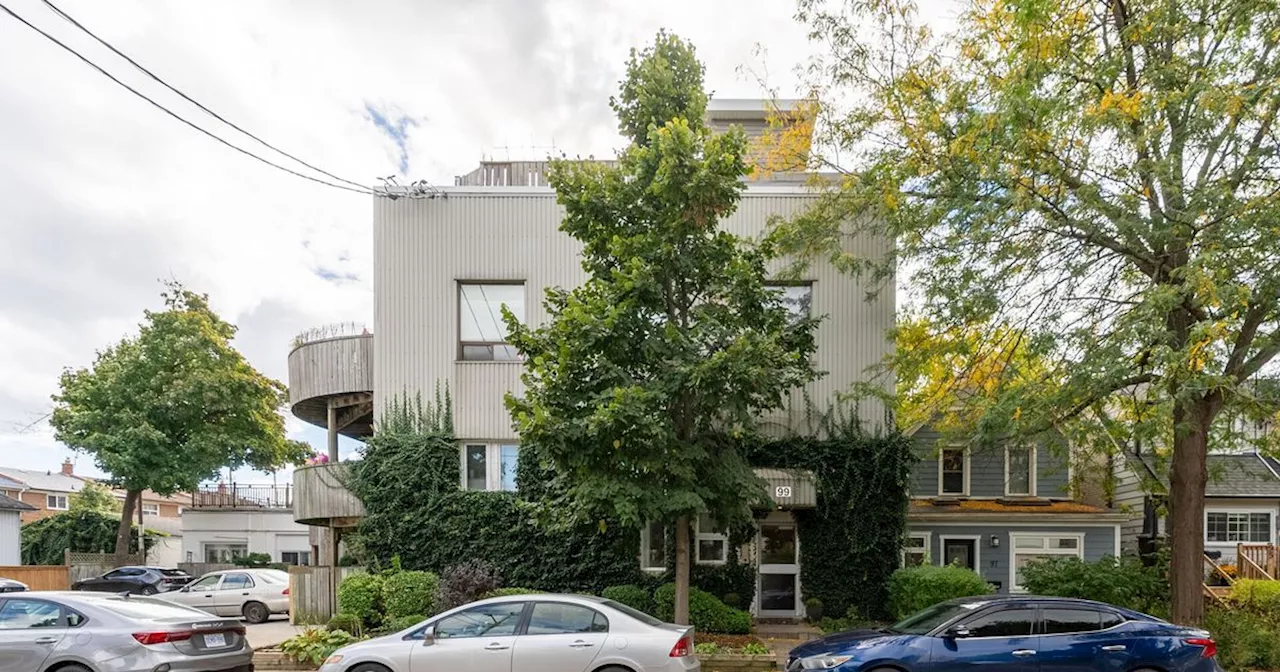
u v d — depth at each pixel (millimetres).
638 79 11898
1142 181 11141
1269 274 9703
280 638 14633
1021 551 18172
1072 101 11203
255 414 30688
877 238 15617
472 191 15922
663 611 13125
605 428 10086
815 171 14969
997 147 11023
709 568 14992
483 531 15000
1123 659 8500
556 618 8664
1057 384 11938
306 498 15844
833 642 9000
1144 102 10391
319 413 21062
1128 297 11953
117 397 28078
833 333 15547
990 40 12625
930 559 18000
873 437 15258
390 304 15789
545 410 10547
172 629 8453
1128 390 12922
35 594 8812
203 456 28875
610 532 14805
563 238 15828
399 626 12742
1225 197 10125
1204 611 12430
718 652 11516
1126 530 19750
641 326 11125
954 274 12641
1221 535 20688
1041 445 17406
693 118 11664
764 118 19984
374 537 15133
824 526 14930
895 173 13031
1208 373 9734
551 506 11906
